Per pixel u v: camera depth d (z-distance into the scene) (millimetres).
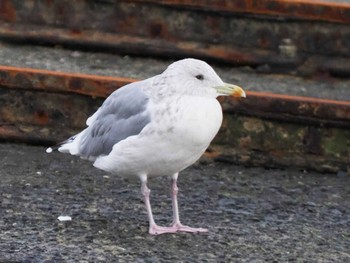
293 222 11570
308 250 10789
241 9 14297
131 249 10562
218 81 10766
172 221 11367
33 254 10312
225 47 14484
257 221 11539
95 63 14430
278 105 13141
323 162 13227
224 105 13188
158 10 14500
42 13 14750
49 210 11508
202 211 11773
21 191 12039
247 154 13328
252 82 14125
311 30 14320
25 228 10969
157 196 12156
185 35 14531
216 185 12625
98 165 11203
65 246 10547
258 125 13258
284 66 14414
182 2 14391
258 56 14438
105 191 12211
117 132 10906
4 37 14781
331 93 13898
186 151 10758
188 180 12734
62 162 13102
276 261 10453
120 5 14570
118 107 11008
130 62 14555
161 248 10617
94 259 10258
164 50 14570
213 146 13367
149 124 10641
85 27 14711
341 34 14273
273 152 13305
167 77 10797
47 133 13578
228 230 11219
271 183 12820
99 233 10938
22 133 13602
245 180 12867
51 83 13391
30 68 13914
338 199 12367
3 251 10352
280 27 14367
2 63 14117
